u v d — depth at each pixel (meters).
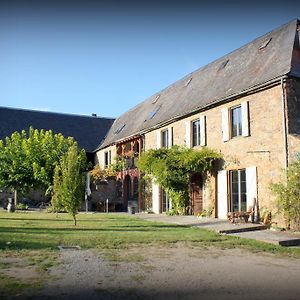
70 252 8.34
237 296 5.38
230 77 18.34
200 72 23.03
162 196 21.98
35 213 20.53
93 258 7.76
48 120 36.25
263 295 5.46
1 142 25.12
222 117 16.89
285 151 13.33
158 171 19.09
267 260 8.10
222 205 16.52
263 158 14.38
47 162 24.38
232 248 9.45
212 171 17.31
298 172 12.27
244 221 14.45
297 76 13.69
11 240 9.56
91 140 35.94
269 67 15.39
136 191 25.86
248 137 15.25
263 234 11.91
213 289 5.70
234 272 6.85
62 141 25.27
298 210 12.26
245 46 19.67
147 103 29.77
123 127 31.36
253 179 14.74
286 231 12.64
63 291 5.43
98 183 27.67
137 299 5.15
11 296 5.13
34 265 6.98
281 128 13.63
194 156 17.25
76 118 37.88
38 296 5.16
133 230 12.52
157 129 22.81
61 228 12.66
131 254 8.32
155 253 8.51
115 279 6.14
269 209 13.91
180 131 20.31
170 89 26.53
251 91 15.09
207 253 8.72
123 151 28.11
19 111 35.84
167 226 13.92
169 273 6.64
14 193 27.88
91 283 5.88
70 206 13.80
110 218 17.66
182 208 19.22
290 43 15.51
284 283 6.14
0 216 17.67
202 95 19.66
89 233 11.45
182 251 8.88
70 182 13.88
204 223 14.64
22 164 24.50
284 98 13.57
